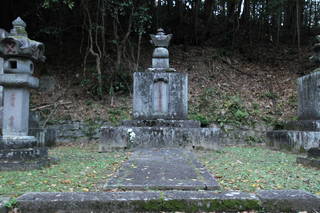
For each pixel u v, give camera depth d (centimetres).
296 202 333
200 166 543
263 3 1747
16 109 591
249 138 1144
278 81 1456
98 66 1292
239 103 1290
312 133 813
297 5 1606
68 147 984
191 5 1798
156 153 733
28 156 557
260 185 418
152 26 1664
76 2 1366
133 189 392
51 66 1444
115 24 1379
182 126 916
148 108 962
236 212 333
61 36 1507
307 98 927
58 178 459
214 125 1177
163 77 965
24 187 404
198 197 340
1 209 319
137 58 1378
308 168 565
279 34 1828
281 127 1145
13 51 574
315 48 871
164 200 334
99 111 1230
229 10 1827
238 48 1723
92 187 409
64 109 1228
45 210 329
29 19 1488
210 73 1515
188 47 1700
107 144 848
